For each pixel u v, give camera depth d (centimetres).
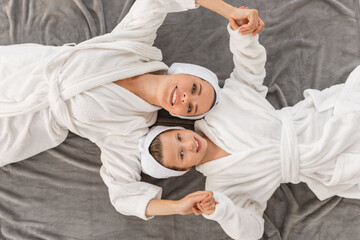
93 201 158
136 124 140
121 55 135
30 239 155
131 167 139
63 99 130
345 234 152
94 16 166
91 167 158
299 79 162
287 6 164
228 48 164
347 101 134
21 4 165
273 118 137
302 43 163
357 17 163
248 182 138
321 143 129
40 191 159
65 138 153
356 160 130
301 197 156
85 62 131
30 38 163
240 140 135
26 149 144
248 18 121
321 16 165
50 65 131
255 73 139
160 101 132
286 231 154
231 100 141
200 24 165
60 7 164
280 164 133
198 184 158
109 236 157
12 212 158
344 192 142
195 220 156
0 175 159
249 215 133
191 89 128
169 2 131
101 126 135
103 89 133
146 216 134
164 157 129
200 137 133
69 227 157
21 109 134
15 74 134
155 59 145
